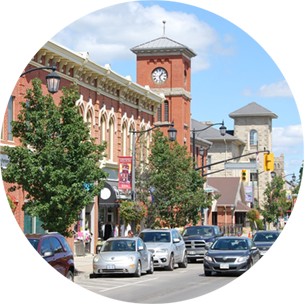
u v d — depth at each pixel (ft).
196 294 60.64
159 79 180.04
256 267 85.61
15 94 89.25
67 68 107.14
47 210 73.72
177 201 124.26
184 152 136.56
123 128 137.49
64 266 59.62
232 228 219.00
